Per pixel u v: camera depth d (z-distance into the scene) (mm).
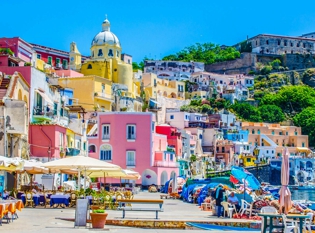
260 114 190375
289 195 30750
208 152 144875
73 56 136750
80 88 105312
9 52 78062
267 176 145375
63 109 70125
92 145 79875
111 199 37469
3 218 26406
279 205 31328
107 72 126312
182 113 149125
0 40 87938
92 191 37438
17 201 26719
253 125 169000
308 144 180500
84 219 24891
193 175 111688
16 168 30844
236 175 45969
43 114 57750
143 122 79125
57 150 56062
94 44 131125
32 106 56781
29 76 56469
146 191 74750
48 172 41219
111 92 114812
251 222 27797
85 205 25016
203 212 36531
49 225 25156
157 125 107750
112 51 130875
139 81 145125
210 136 147000
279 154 161375
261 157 157875
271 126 174750
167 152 83875
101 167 35531
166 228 27516
